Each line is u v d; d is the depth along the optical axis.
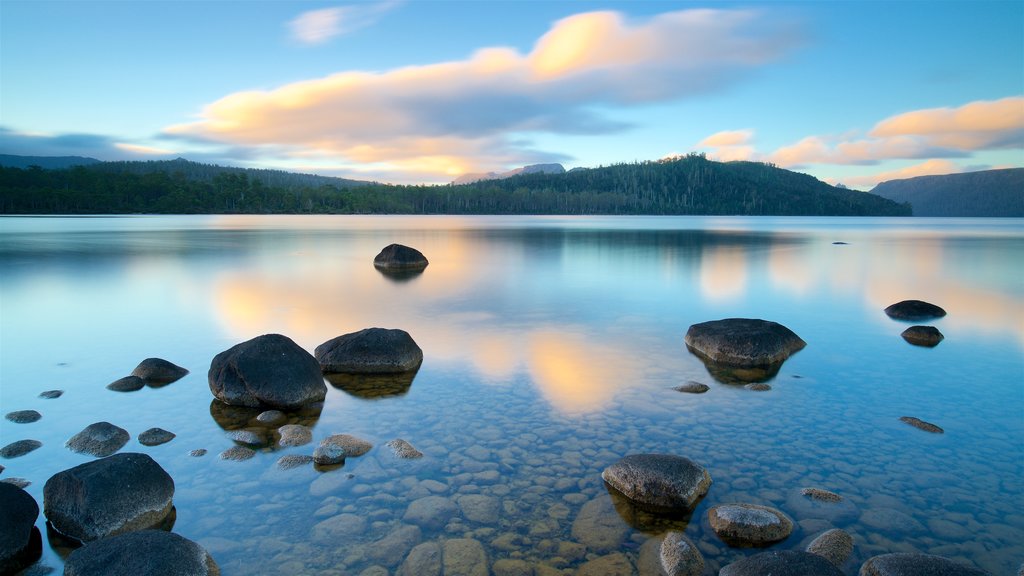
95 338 14.15
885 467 7.02
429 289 22.84
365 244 47.97
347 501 6.23
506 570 5.04
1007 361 12.04
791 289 23.08
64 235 54.69
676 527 5.72
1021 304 19.52
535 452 7.45
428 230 76.94
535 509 6.05
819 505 6.09
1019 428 8.30
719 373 11.03
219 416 8.76
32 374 11.07
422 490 6.46
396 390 9.98
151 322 16.08
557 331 14.96
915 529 5.66
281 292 21.78
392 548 5.37
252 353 9.43
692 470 6.37
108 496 5.65
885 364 11.77
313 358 9.99
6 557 5.10
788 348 12.41
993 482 6.64
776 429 8.20
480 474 6.84
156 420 8.59
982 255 40.03
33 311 17.67
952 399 9.58
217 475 6.83
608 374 10.95
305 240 52.75
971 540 5.48
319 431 8.16
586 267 31.52
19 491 5.58
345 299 20.23
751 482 6.61
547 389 10.04
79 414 8.82
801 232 76.56
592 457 7.29
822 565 4.61
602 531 5.64
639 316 17.22
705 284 24.53
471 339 13.98
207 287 22.94
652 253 40.78
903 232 80.19
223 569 5.08
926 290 22.84
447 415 8.78
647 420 8.54
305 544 5.45
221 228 73.75
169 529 5.71
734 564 4.82
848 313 17.91
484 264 33.16
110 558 4.68
